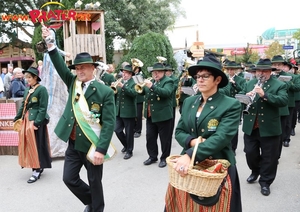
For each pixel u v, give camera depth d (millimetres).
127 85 5961
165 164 5477
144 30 17031
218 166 2221
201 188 2109
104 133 3148
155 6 17859
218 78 2451
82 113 3152
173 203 2609
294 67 8102
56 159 5852
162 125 5367
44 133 4855
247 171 5152
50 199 4176
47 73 5750
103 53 10117
